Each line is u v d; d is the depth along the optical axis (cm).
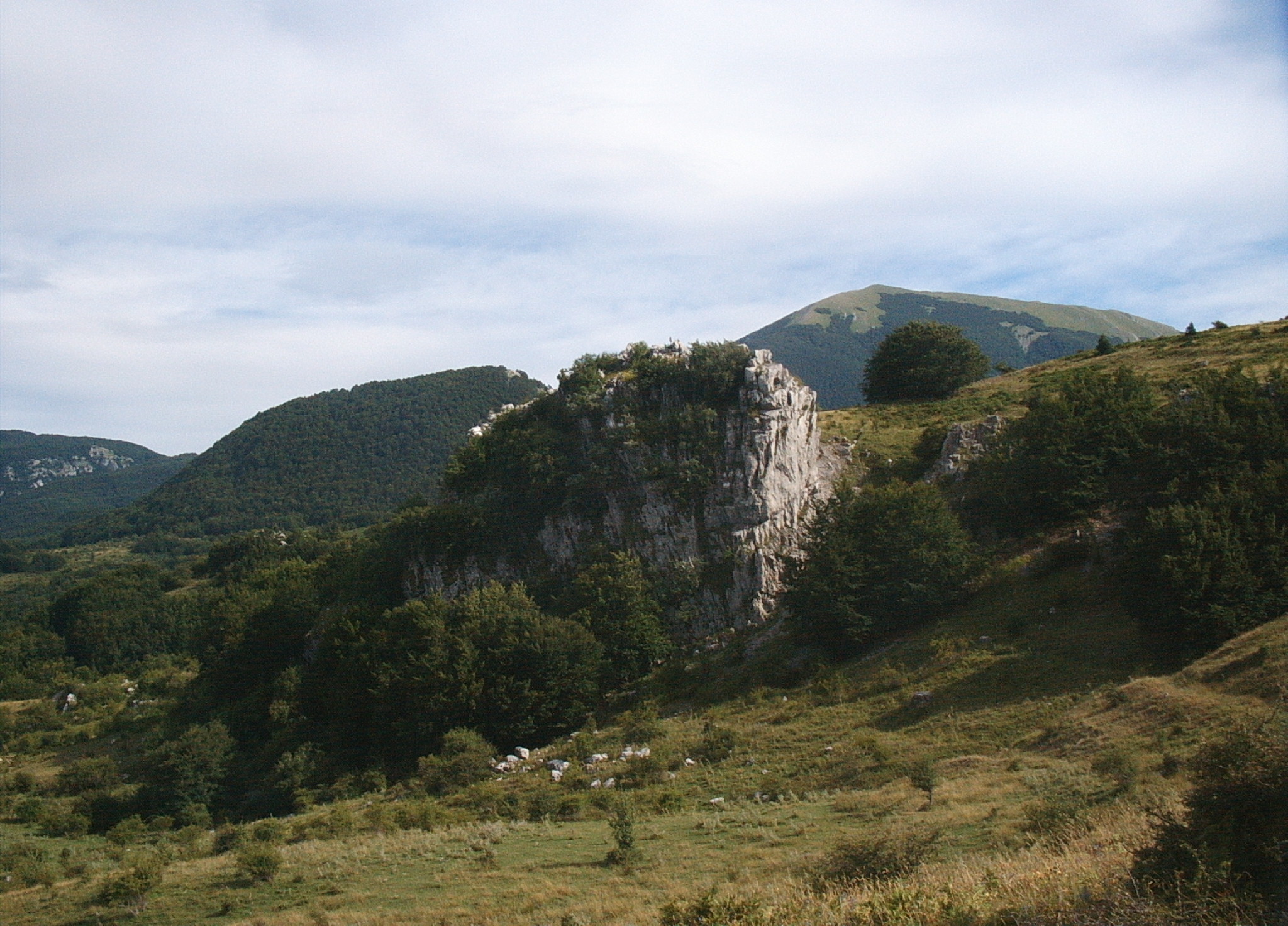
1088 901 1554
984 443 7506
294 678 8144
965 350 10356
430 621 6894
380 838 4066
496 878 3166
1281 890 1430
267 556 16750
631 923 2341
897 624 5884
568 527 7906
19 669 13388
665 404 8131
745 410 7694
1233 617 4141
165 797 6606
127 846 5484
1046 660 4734
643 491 7675
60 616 15438
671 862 3083
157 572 17625
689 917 2044
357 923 2809
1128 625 4772
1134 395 6562
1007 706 4406
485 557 8188
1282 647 3581
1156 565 4447
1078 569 5538
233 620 10444
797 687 5672
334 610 9219
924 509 6066
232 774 7175
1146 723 3547
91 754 9006
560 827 4028
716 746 4956
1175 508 4584
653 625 6881
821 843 2995
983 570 5966
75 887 3862
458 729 6028
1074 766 3322
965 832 2731
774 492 7469
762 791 4262
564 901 2784
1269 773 1557
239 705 8744
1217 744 1672
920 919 1727
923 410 9381
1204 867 1469
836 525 6238
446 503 9362
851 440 8550
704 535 7450
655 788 4597
